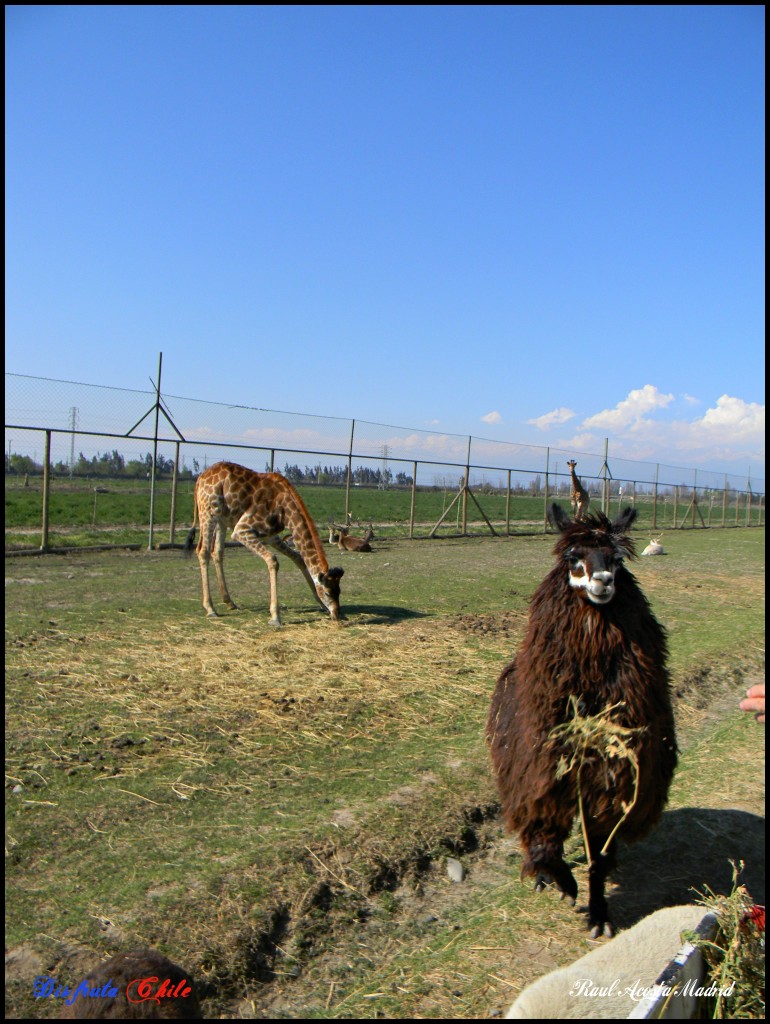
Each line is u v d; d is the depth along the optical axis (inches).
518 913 164.7
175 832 180.2
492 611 467.2
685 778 243.1
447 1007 132.6
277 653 336.5
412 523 901.2
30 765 209.8
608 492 1250.6
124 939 139.5
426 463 925.8
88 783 203.3
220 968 137.8
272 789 208.2
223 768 219.8
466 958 147.5
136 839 175.9
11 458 788.0
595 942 153.4
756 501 2172.7
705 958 122.8
